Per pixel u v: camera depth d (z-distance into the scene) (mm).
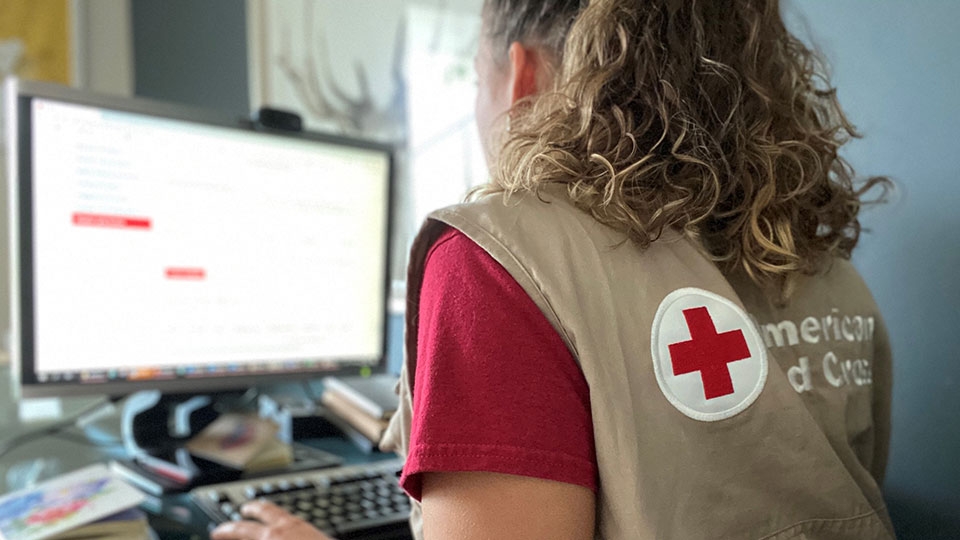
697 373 393
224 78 1862
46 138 775
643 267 410
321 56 1605
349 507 701
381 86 1458
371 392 1028
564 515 346
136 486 812
